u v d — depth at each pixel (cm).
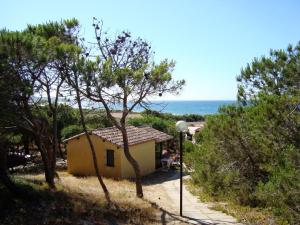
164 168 3144
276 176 966
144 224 1230
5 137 1305
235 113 1505
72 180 2234
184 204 1650
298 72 1199
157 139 3073
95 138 2703
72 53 1319
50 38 1349
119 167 2616
